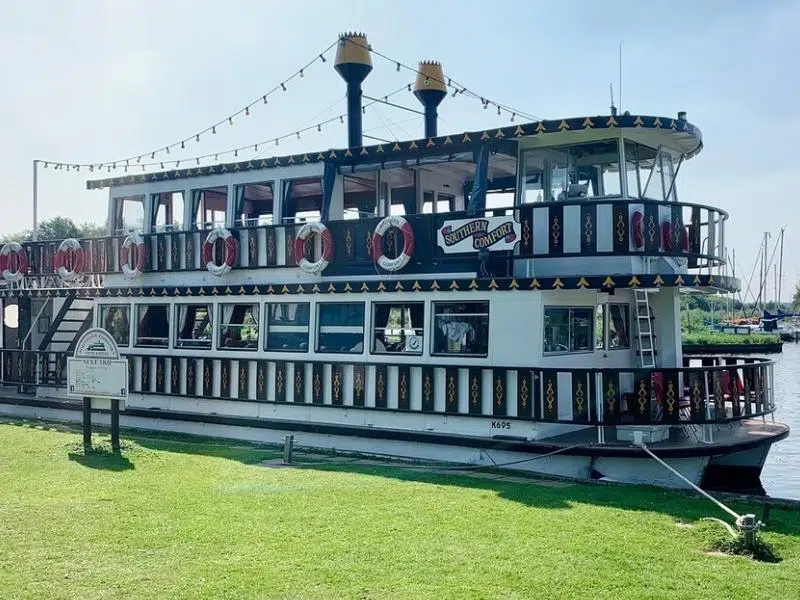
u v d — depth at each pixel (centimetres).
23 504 1031
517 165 1528
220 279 1842
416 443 1491
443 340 1495
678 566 800
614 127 1381
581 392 1334
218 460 1398
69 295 2055
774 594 723
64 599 699
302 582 743
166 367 1869
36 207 2361
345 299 1612
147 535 888
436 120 2075
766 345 6931
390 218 1552
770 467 1836
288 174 1764
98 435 1731
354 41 1884
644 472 1309
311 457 1477
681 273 1496
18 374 2156
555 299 1445
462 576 763
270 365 1700
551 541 880
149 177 1972
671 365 1639
